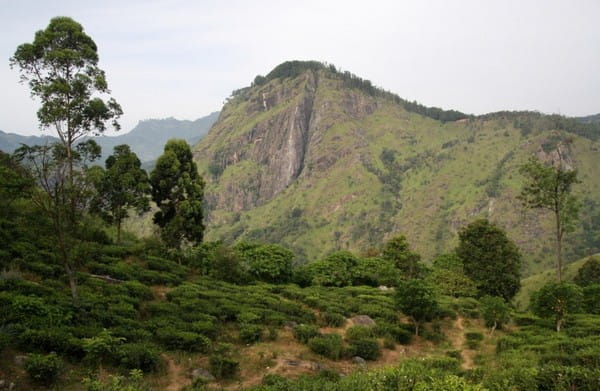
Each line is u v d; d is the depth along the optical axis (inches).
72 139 1164.5
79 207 765.9
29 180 692.7
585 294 1322.6
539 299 1092.5
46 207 728.3
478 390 486.9
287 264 1482.5
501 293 1605.6
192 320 822.5
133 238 1702.8
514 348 938.1
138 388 532.1
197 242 1526.8
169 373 622.2
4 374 494.9
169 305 877.8
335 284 1535.4
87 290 824.3
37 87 1099.9
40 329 583.5
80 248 769.6
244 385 630.5
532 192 1486.2
